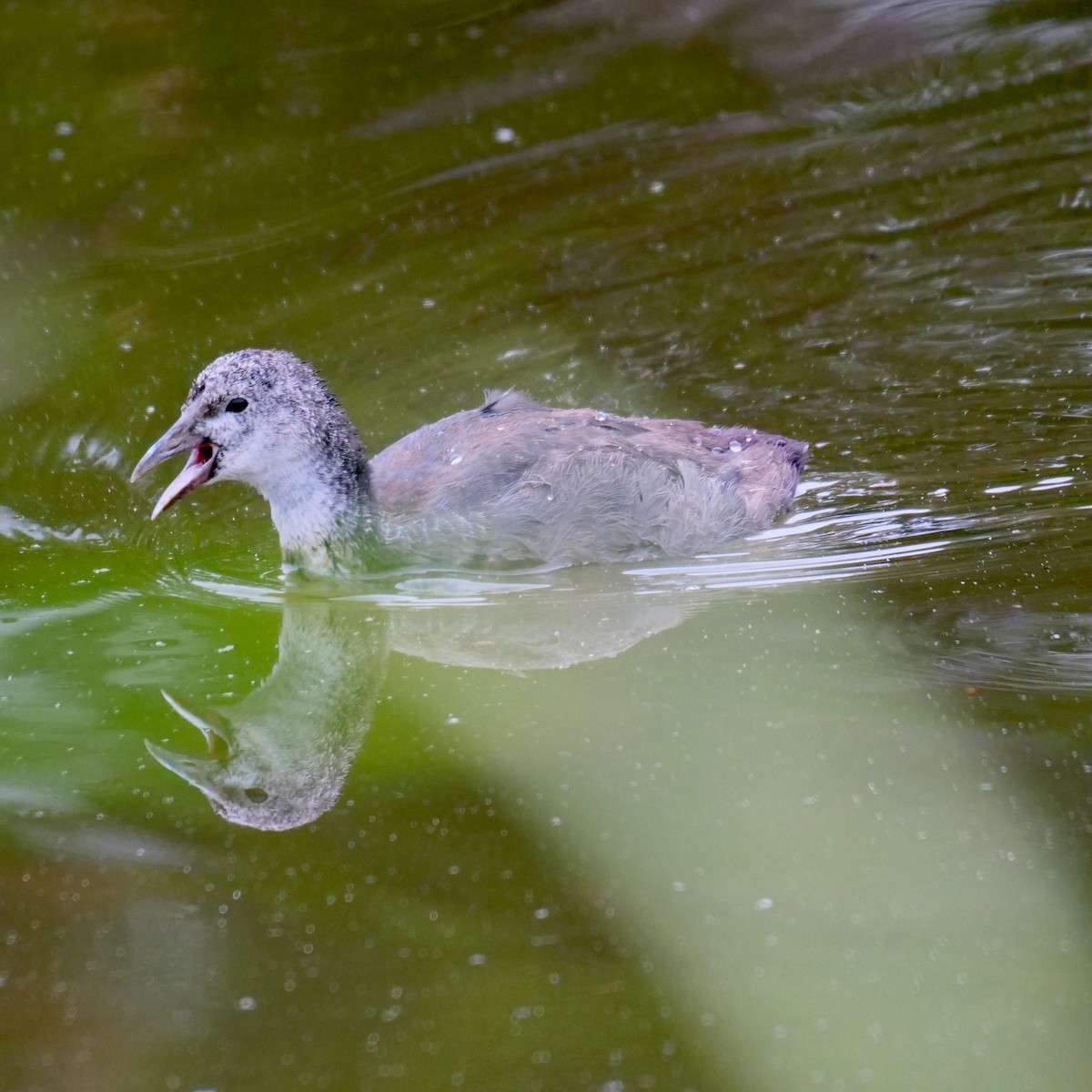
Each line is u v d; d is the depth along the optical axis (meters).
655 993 6.87
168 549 12.45
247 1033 6.73
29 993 7.04
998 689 9.29
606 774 8.70
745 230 16.59
